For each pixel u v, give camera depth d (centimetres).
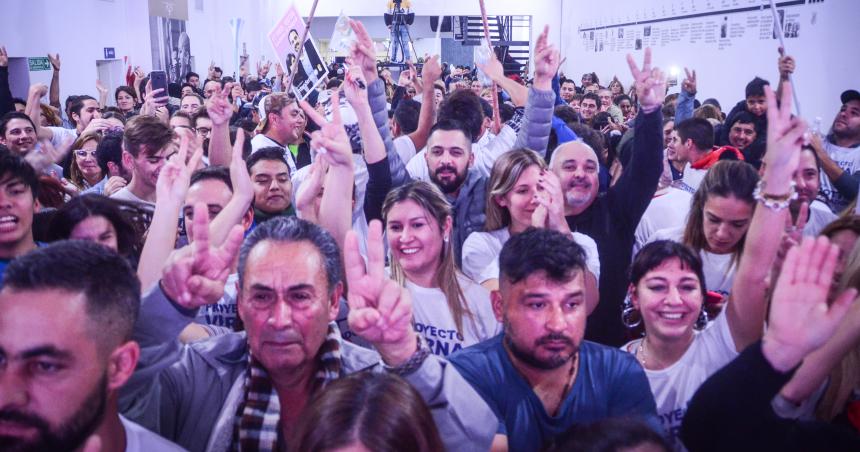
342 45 407
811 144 367
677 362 193
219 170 253
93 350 113
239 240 138
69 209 211
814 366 158
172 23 1398
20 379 109
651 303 186
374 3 1941
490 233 270
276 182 305
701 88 871
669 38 978
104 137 373
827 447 133
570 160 281
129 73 1018
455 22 1983
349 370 159
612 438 120
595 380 170
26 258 115
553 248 160
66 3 985
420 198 221
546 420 166
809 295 131
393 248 224
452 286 226
